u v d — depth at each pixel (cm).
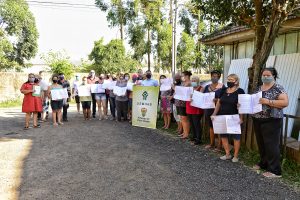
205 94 770
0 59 2591
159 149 802
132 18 3203
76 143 875
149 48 3294
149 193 523
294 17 812
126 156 739
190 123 872
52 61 2770
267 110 573
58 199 504
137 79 1228
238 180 576
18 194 523
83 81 1295
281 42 1051
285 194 514
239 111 624
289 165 638
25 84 1087
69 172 630
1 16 3011
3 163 692
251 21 775
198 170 633
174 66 1814
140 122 1099
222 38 1248
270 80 573
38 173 626
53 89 1148
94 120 1271
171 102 1034
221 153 754
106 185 560
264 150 616
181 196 511
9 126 1163
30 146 847
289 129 850
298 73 921
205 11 798
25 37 3212
